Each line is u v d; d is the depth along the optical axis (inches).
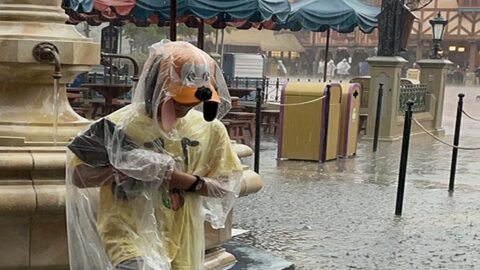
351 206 326.6
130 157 124.2
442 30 757.3
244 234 267.1
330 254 243.9
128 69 770.2
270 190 360.5
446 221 301.7
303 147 475.8
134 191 126.4
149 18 713.0
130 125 126.2
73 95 558.9
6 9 181.8
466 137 699.4
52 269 165.3
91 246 132.3
